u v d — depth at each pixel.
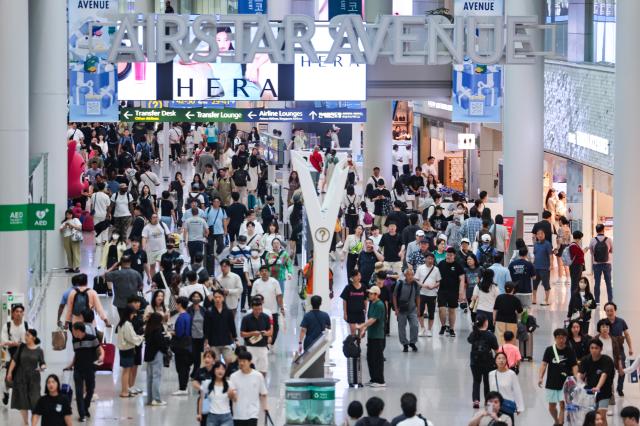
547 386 28.06
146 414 29.53
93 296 32.00
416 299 36.31
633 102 35.25
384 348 35.16
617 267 35.69
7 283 36.38
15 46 36.12
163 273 36.28
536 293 43.25
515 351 29.55
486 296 35.00
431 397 31.30
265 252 38.47
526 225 48.09
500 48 46.62
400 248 41.69
